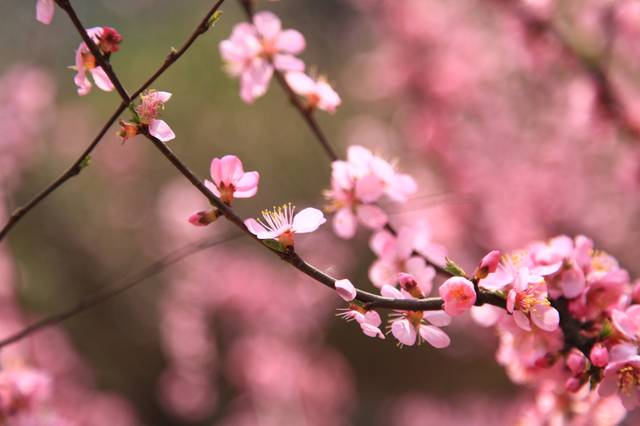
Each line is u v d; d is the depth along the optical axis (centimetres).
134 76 993
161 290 793
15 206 800
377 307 190
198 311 688
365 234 733
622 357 198
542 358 218
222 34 1000
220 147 899
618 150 548
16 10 1041
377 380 795
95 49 196
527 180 612
